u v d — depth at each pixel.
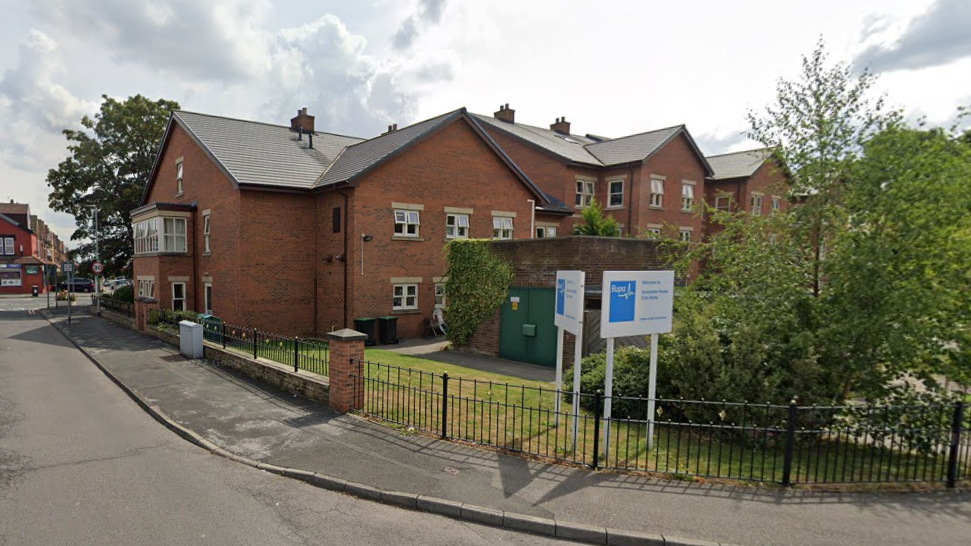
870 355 7.33
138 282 23.95
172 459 6.94
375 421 8.17
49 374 12.68
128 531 5.02
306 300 19.53
